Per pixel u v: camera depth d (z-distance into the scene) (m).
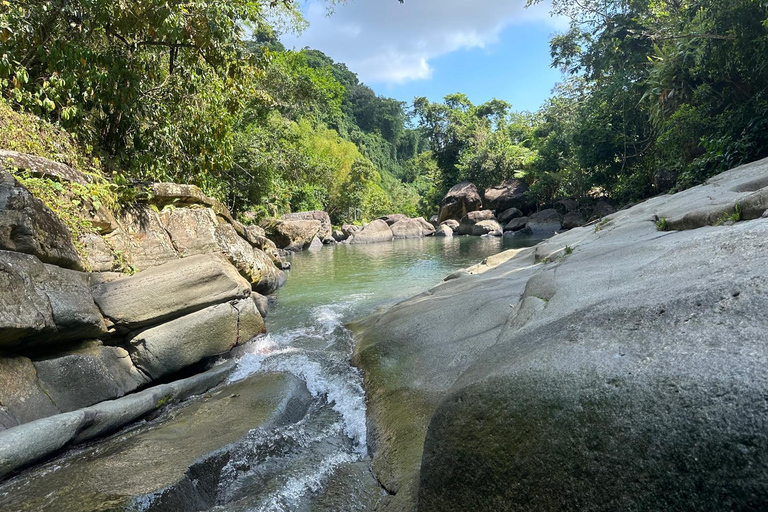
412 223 30.91
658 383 1.39
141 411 3.47
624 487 1.30
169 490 2.29
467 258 14.67
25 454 2.54
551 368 1.68
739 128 10.71
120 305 4.17
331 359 4.79
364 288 9.56
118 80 6.05
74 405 3.34
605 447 1.37
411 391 3.39
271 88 20.06
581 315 2.07
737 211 4.01
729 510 1.11
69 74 5.46
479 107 44.25
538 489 1.48
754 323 1.43
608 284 3.19
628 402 1.40
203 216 6.82
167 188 6.37
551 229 24.77
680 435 1.25
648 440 1.30
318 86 23.64
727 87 11.75
